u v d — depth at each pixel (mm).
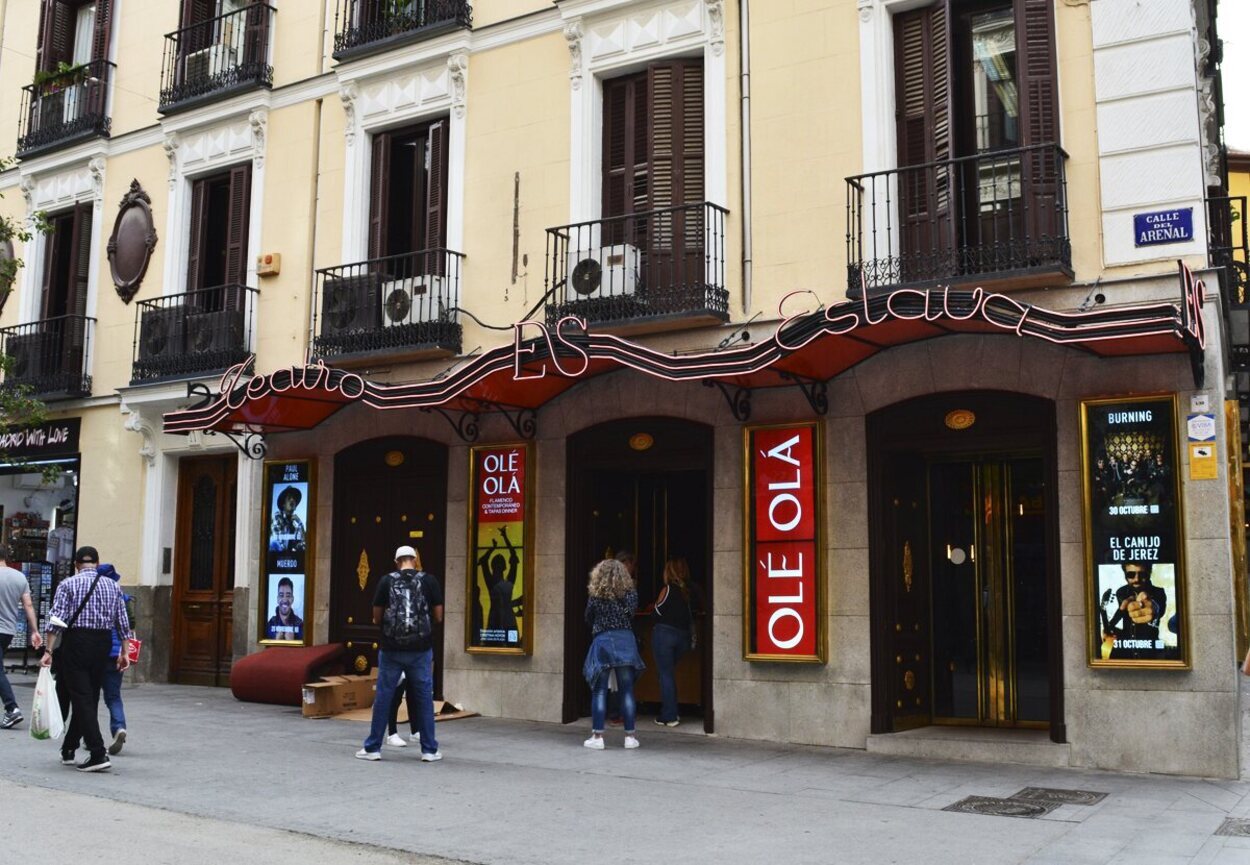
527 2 14156
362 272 15039
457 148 14422
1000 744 10391
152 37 17984
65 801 8281
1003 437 10789
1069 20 10844
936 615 11969
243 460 15781
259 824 7734
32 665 18125
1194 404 9875
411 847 7180
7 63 20125
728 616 11898
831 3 12070
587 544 13102
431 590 10617
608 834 7551
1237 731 9539
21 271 19016
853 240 11562
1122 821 7992
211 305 16719
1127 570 9953
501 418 13547
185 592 16719
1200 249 10047
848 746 11125
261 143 16219
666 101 13055
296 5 16266
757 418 11922
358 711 13203
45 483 17906
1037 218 10547
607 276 12828
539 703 12953
